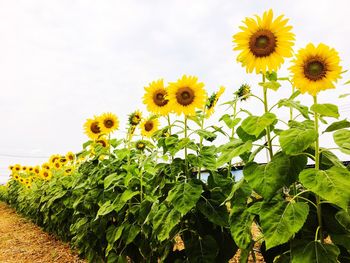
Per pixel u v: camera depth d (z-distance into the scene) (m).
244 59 0.95
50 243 3.18
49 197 3.36
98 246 1.90
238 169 1.32
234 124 1.06
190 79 1.24
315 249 0.75
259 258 1.80
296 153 0.75
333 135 0.82
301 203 0.78
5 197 8.70
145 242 1.40
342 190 0.69
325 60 0.79
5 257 2.78
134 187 1.63
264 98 0.94
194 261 1.06
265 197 0.79
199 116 1.34
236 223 0.91
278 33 0.91
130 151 1.89
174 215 1.10
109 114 2.19
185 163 1.22
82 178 2.32
